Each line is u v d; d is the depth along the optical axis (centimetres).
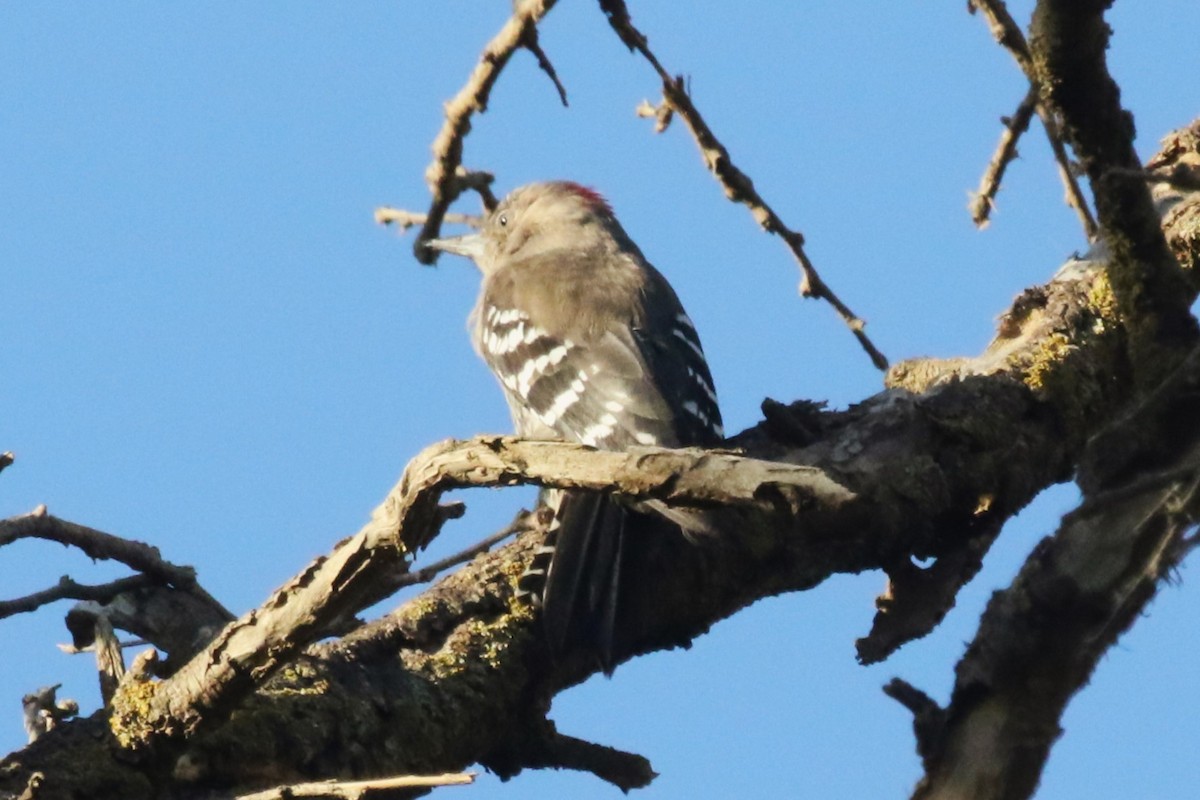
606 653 906
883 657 1012
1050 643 728
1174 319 1042
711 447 1070
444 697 841
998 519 1055
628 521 949
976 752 721
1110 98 926
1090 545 737
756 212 1030
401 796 816
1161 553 731
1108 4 870
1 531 891
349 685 819
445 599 885
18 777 739
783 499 617
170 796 761
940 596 1021
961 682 732
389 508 680
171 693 746
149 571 938
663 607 960
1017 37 935
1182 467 738
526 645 881
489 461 654
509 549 930
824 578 1014
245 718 778
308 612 708
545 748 894
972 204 1109
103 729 756
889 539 1013
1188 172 801
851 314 1076
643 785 911
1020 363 1105
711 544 967
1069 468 1103
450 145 1038
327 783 655
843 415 1071
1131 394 1110
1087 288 1152
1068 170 1095
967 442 1045
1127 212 990
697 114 987
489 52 941
